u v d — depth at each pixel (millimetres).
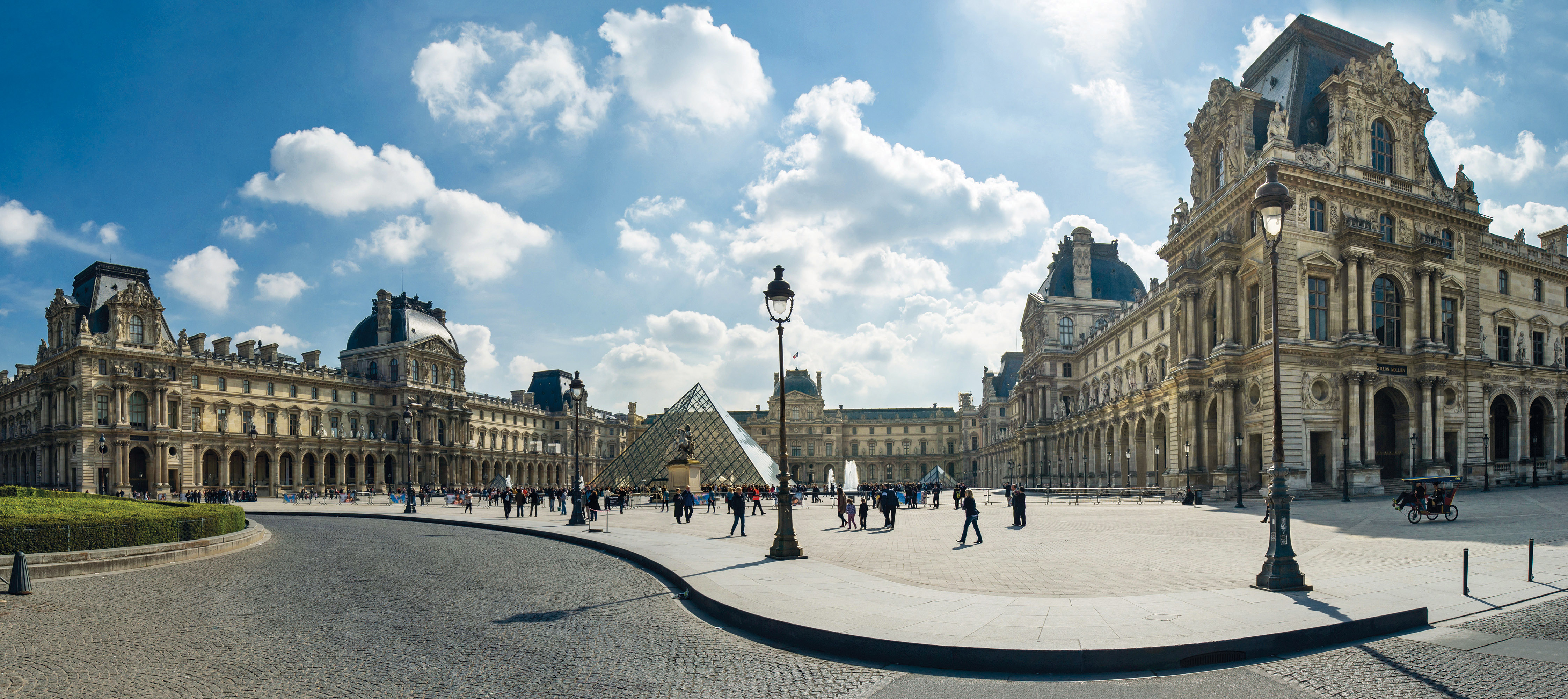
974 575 23281
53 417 116312
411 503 67125
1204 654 14164
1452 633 15938
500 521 53469
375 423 147250
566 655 15023
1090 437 110812
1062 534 37281
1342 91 64688
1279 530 19688
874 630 15398
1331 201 62875
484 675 13633
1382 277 64750
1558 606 17891
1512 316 74688
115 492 108625
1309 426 59969
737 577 22875
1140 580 21906
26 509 31562
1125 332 104375
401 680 13320
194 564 29562
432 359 156000
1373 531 34375
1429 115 67938
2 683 13141
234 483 128000
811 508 75562
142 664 14383
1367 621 15883
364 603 20703
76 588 23625
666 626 17672
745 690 12844
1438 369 63406
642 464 94312
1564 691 12234
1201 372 71312
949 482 123125
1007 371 194625
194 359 119250
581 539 38000
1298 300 60875
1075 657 13734
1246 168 65688
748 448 97125
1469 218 67562
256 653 15211
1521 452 71750
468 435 163750
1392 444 66000
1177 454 74125
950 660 14133
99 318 115812
